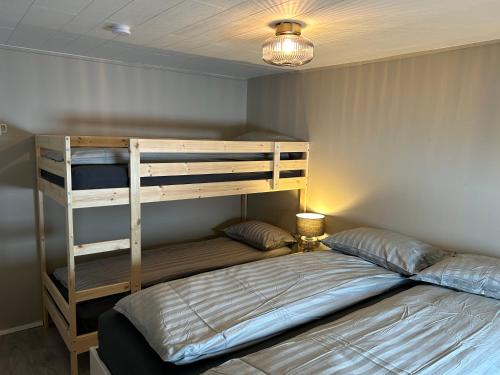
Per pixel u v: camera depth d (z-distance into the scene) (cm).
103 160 244
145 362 154
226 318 169
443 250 261
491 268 207
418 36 221
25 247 305
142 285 267
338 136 324
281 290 199
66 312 244
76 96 315
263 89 399
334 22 195
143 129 355
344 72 315
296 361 138
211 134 403
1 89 282
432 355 144
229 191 299
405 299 196
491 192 236
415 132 271
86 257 330
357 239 268
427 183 267
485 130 236
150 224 370
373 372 132
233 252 339
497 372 140
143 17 197
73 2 177
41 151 288
